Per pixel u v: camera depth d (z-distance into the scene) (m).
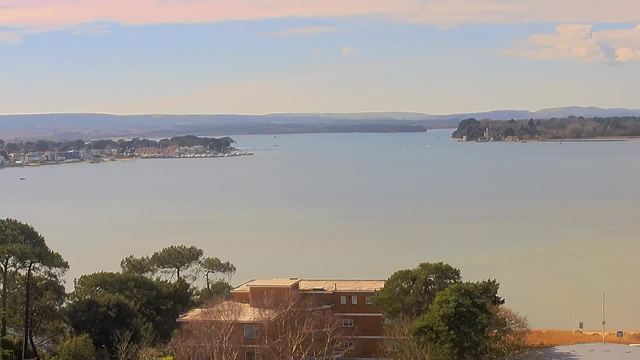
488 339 87.12
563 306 144.38
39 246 98.50
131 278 104.62
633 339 111.06
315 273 177.50
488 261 190.50
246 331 91.88
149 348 88.69
